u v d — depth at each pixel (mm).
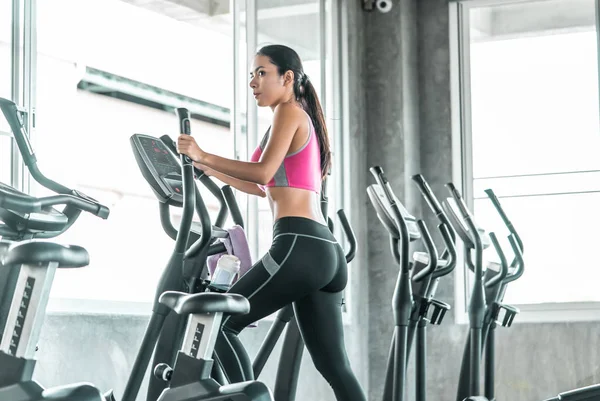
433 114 6641
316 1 6047
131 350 4156
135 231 5562
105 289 5281
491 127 6512
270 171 3039
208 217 3014
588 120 6258
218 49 5312
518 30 6520
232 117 5172
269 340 3660
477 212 6465
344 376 3084
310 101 3316
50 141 4801
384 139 6531
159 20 5391
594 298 6113
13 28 3742
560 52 6391
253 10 5363
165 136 3424
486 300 4754
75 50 4922
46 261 1751
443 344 6332
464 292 6363
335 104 6258
